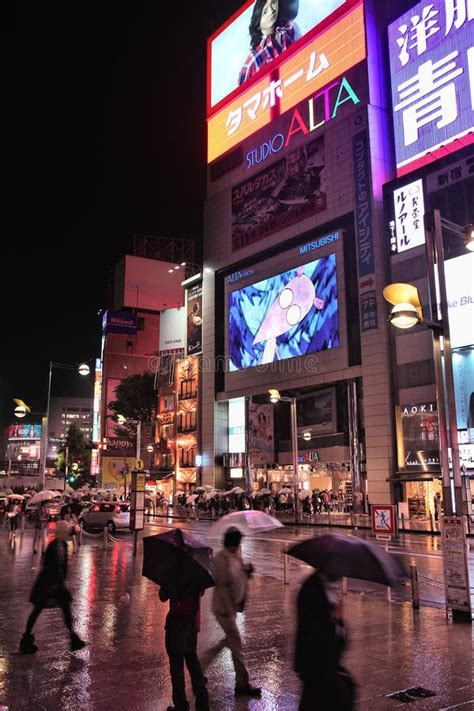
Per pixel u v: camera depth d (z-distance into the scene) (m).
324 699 4.22
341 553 4.61
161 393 77.88
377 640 8.79
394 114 49.62
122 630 9.52
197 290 74.94
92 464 111.88
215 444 64.31
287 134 60.09
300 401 58.81
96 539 27.77
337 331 51.88
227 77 69.88
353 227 52.47
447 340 11.79
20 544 24.39
